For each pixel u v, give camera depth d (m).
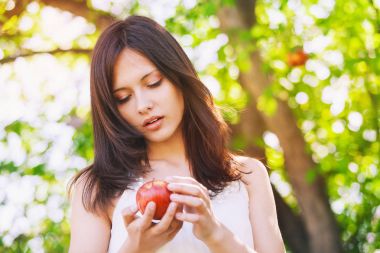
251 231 2.46
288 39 5.98
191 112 2.50
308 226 6.44
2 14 5.15
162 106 2.37
